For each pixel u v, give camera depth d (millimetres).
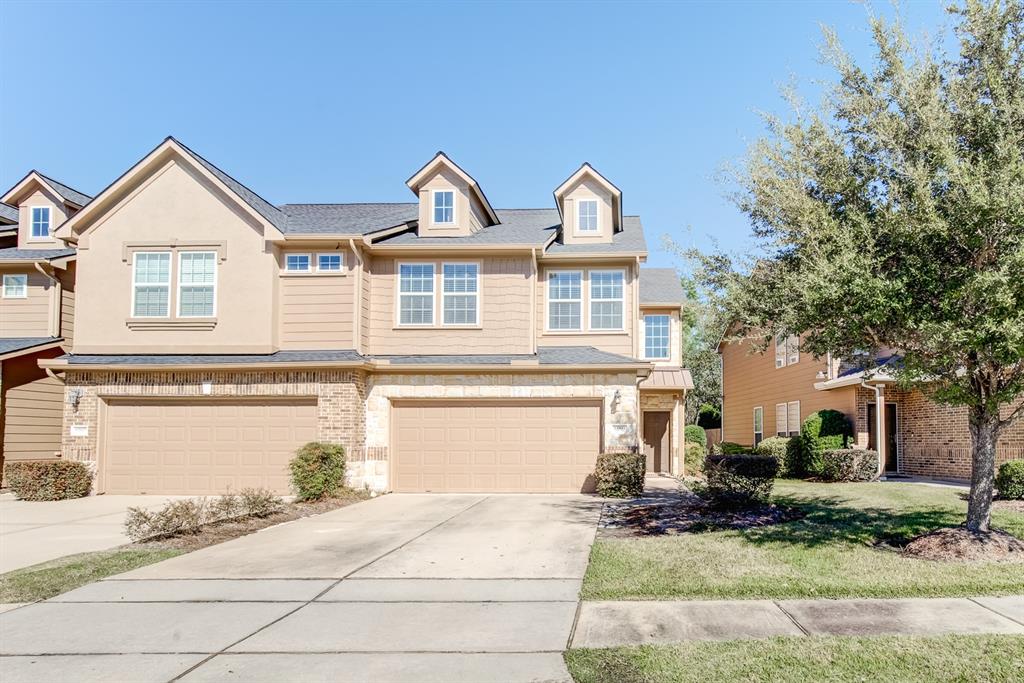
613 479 15859
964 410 18125
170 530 11023
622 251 18391
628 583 7820
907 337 8711
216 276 17438
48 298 19312
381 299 18359
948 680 4980
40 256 19484
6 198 20953
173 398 17031
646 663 5449
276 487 16609
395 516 13211
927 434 19891
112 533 11773
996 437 9336
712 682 5062
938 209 8367
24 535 11633
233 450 16844
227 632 6434
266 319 17250
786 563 8539
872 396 20375
